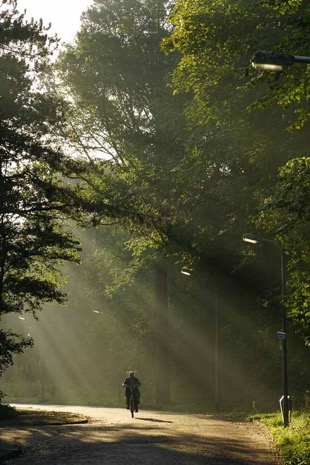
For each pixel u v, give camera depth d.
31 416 39.16
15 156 35.62
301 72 19.73
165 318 56.66
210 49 29.58
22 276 41.25
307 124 29.53
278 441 22.70
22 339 40.41
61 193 38.56
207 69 30.38
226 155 35.59
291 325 40.78
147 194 43.09
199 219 41.88
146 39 52.53
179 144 44.16
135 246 52.06
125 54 51.84
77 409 52.66
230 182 36.22
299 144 29.59
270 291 40.81
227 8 29.16
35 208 38.00
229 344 53.03
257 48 27.02
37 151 35.62
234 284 48.56
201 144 36.28
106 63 52.28
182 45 29.97
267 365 47.03
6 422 34.28
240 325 50.22
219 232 39.84
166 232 43.78
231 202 37.06
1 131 34.38
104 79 52.28
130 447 21.97
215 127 35.16
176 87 35.78
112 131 53.53
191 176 39.59
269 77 19.73
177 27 30.27
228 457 19.38
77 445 23.09
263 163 30.88
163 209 42.75
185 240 44.66
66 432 28.23
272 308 42.41
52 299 41.84
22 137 34.88
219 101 30.30
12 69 34.59
